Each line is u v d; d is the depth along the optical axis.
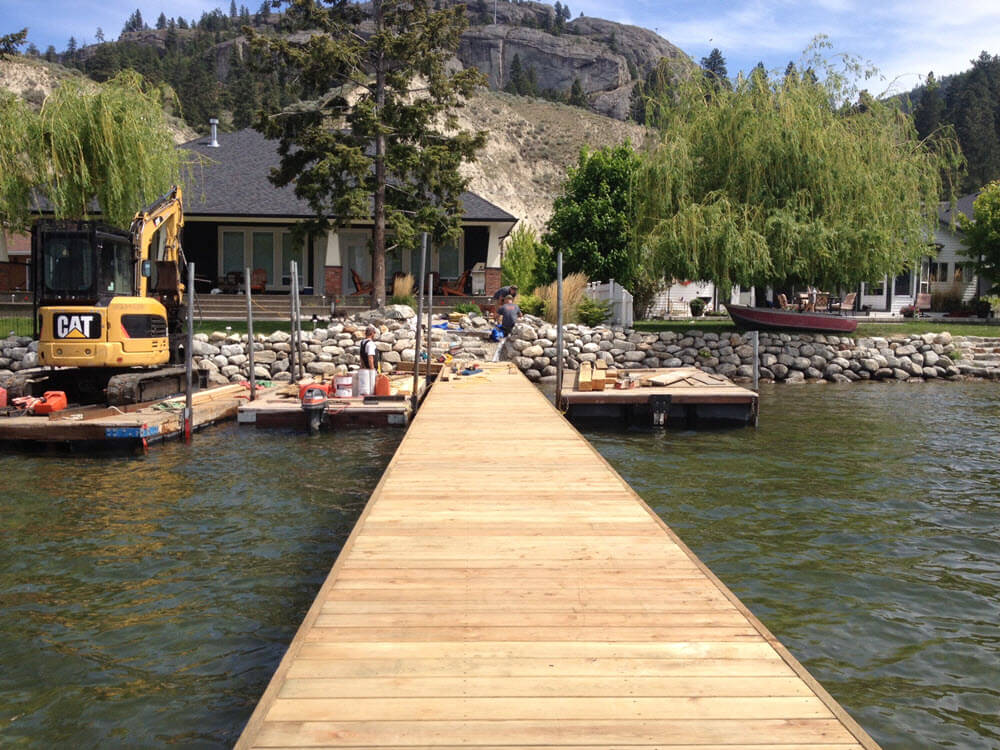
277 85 115.81
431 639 4.16
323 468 11.55
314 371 21.53
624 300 25.70
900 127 25.03
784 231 22.91
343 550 5.70
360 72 24.80
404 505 6.99
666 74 25.33
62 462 11.99
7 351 20.33
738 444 13.84
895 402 19.22
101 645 5.61
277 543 7.99
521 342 23.36
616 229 35.28
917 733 4.52
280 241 30.50
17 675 5.16
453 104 25.61
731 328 27.39
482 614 4.52
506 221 29.73
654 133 25.31
